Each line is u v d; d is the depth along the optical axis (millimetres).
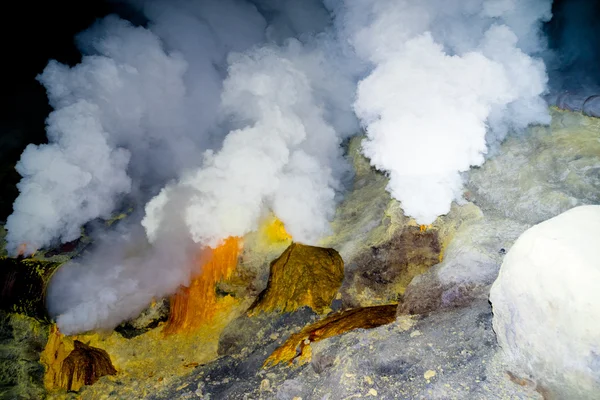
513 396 2877
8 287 7242
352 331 4453
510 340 3025
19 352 6605
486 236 4898
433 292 4594
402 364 3645
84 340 6973
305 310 6148
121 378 6133
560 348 2561
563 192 4844
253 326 6242
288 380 4090
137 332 7043
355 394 3531
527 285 2793
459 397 3061
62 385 6316
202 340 6676
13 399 6074
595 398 2449
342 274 6453
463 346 3543
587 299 2408
